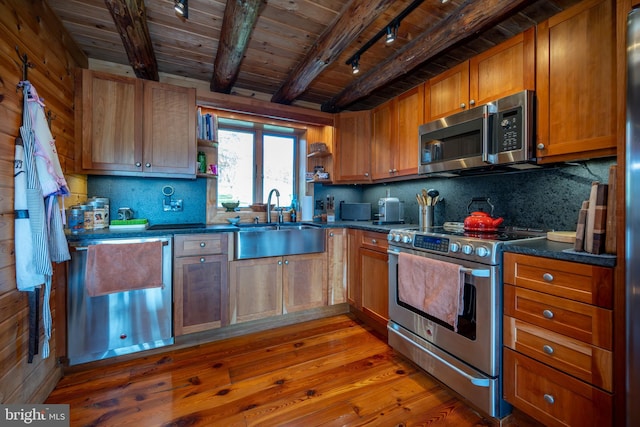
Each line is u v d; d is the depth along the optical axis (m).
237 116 2.81
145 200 2.48
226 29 1.69
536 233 1.76
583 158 1.41
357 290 2.57
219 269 2.17
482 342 1.40
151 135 2.19
